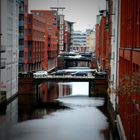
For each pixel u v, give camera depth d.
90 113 78.50
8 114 76.56
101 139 57.41
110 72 93.31
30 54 135.25
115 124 64.06
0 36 83.75
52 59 195.25
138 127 35.81
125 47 54.38
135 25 42.12
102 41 152.75
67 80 107.00
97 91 106.44
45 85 133.38
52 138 57.84
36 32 143.38
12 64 94.38
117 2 72.75
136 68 39.75
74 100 96.75
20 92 103.88
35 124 67.19
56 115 75.94
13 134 60.19
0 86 82.94
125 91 26.52
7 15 89.06
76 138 57.97
